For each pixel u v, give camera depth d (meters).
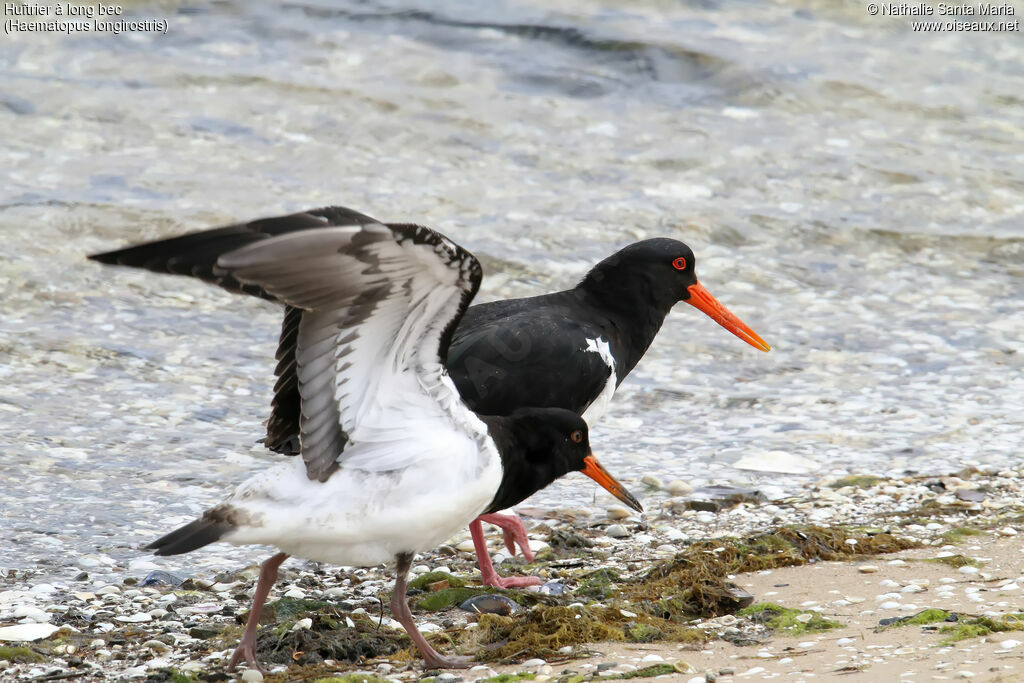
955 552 9.31
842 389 13.73
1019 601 8.03
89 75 20.48
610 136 20.20
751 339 10.70
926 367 14.30
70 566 9.38
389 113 20.11
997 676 6.25
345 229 6.22
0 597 8.66
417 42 22.41
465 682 7.17
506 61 22.02
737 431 12.66
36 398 12.66
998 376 14.05
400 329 6.98
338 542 7.05
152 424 12.35
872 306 15.98
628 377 13.99
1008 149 20.73
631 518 10.60
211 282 6.27
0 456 11.34
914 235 17.84
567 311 10.02
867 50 23.41
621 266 10.37
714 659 7.20
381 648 7.88
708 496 11.01
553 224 17.20
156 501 10.73
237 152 18.64
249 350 14.23
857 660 6.84
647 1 24.38
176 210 16.62
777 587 8.70
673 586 8.73
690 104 21.41
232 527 6.75
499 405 9.22
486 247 16.39
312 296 6.56
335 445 7.04
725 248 17.23
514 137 19.81
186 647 7.87
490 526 10.67
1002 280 16.89
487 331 9.33
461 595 8.77
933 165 20.06
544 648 7.60
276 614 8.34
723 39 23.17
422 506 7.12
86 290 15.08
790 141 20.52
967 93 22.23
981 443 12.21
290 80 20.72
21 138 18.44
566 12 23.58
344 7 23.19
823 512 10.52
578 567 9.56
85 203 16.62
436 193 17.92
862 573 8.92
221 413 12.73
